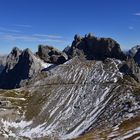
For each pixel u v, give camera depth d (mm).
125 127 134500
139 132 102562
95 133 138625
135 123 139375
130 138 98688
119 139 100688
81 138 127438
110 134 116062
